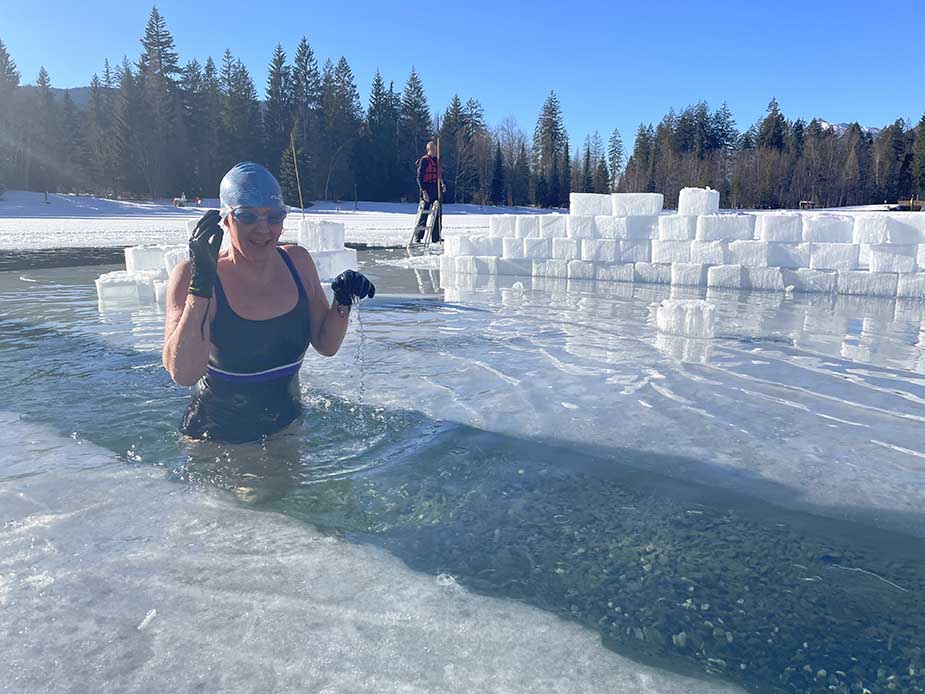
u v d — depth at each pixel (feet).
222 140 250.78
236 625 4.64
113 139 232.12
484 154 289.33
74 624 4.63
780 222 24.07
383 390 10.50
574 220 27.43
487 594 5.04
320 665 4.21
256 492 6.85
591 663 4.27
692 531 6.05
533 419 9.16
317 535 5.96
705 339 14.76
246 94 252.62
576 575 5.32
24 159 243.81
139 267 23.89
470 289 23.95
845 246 23.00
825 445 8.23
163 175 239.50
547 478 7.22
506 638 4.51
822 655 4.35
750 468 7.50
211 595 5.00
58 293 21.59
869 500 6.70
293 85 263.90
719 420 9.15
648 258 26.53
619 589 5.13
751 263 24.64
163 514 6.34
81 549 5.68
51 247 44.70
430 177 48.06
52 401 9.75
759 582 5.22
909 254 21.95
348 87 270.26
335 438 8.39
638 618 4.75
